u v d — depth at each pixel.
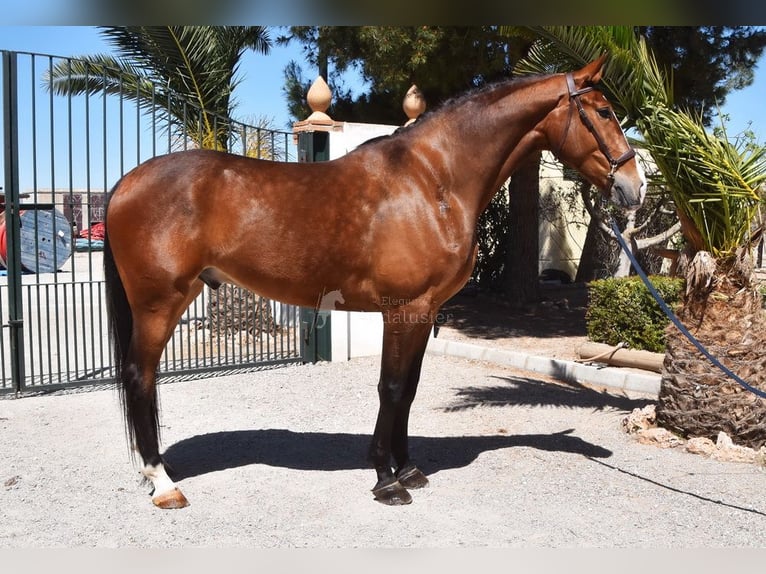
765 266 13.26
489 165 4.02
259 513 3.86
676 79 9.32
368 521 3.76
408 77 10.09
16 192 6.20
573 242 15.74
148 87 8.91
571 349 8.77
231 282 4.15
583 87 4.01
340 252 3.86
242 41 9.70
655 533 3.65
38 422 5.58
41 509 3.88
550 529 3.68
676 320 4.23
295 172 3.96
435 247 3.87
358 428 5.57
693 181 4.96
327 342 8.03
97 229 17.53
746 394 4.97
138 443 3.96
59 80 9.08
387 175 3.92
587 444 5.19
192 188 3.81
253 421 5.73
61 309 11.36
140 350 3.93
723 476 4.53
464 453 4.96
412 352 4.02
